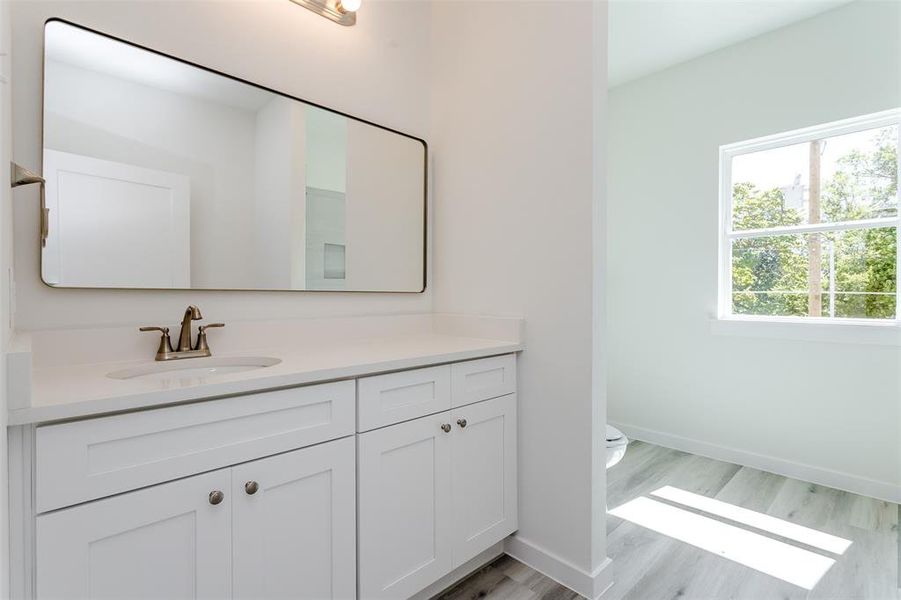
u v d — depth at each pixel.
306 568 1.10
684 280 2.85
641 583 1.55
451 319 1.94
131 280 1.27
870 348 2.22
